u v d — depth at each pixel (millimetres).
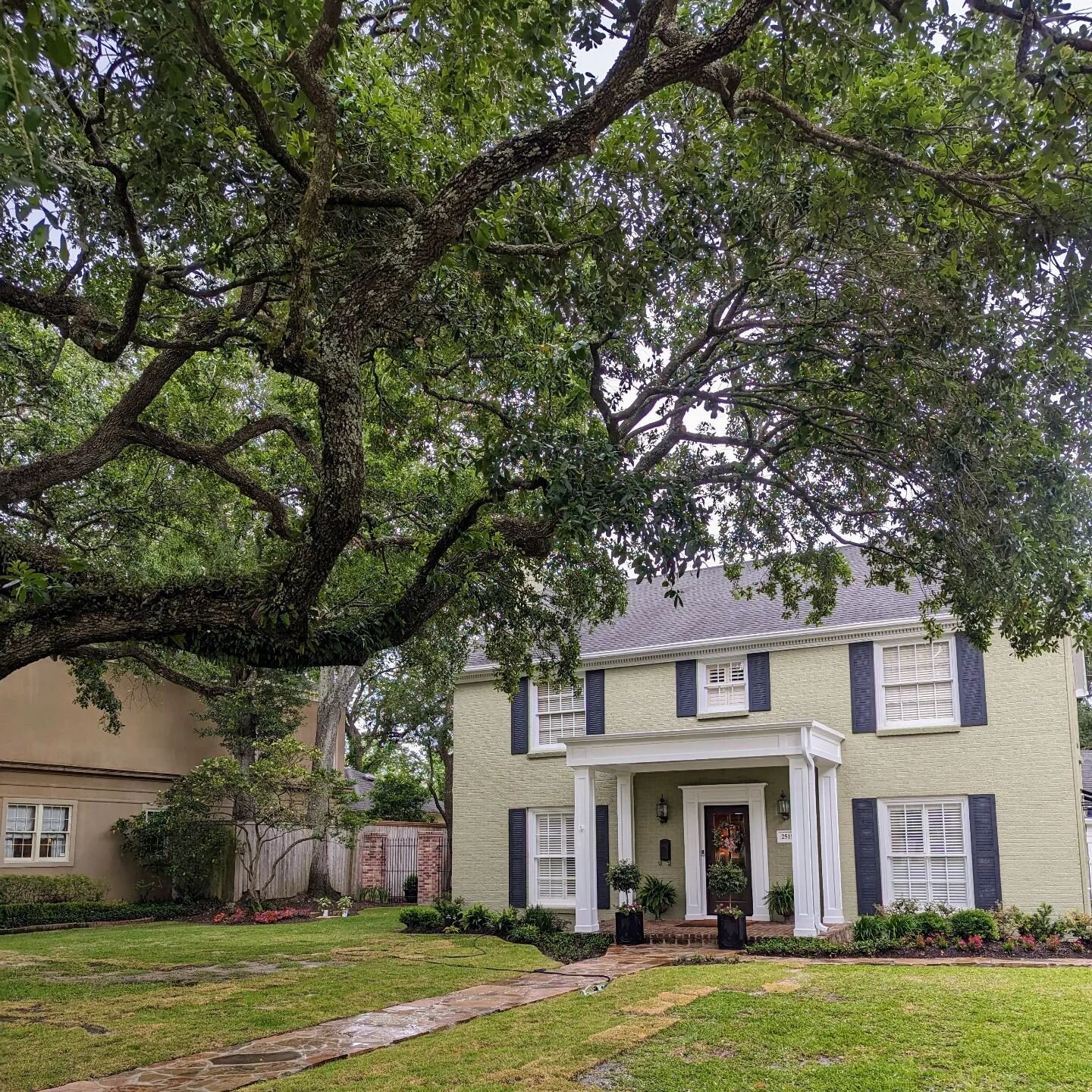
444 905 19406
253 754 24594
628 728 20484
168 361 9977
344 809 23672
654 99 9695
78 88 8312
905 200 8812
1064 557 9273
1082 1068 7598
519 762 21547
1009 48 7656
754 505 12070
